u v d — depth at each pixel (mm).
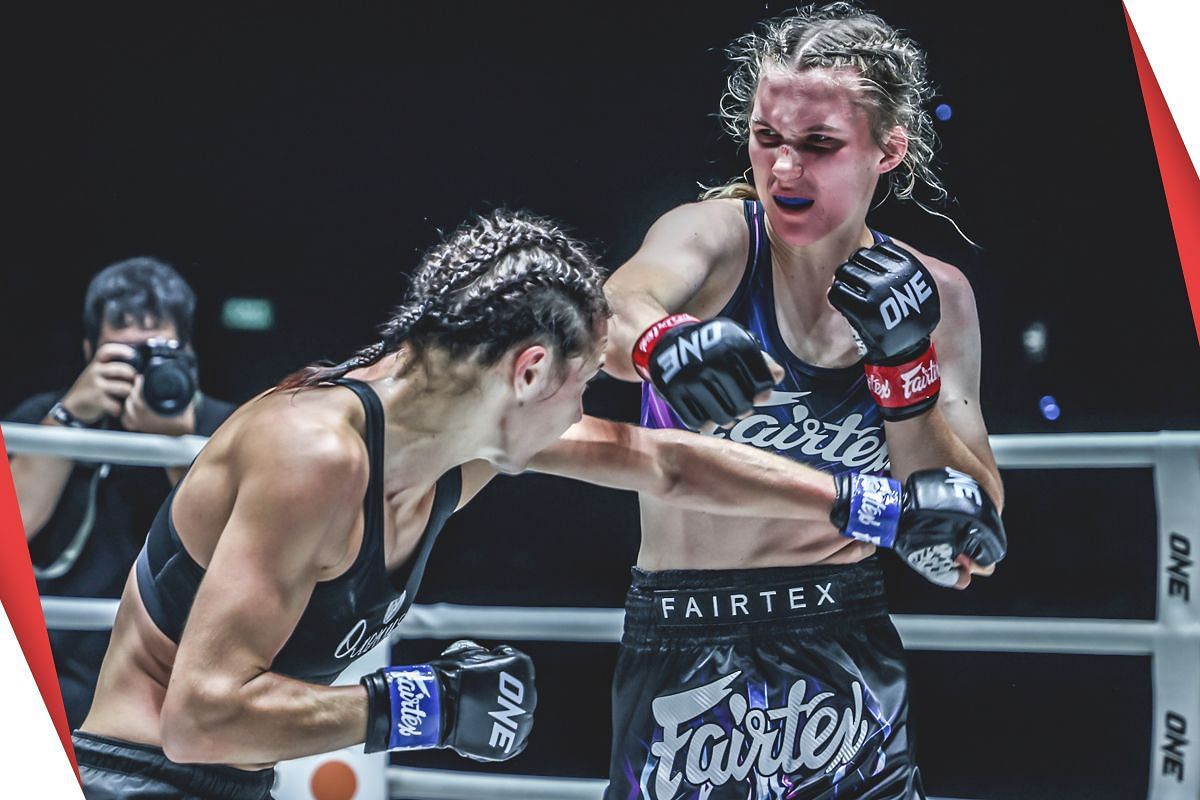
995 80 5516
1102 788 4949
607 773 5273
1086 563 5176
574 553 5570
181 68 5836
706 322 2367
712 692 2855
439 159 5965
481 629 3322
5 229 5746
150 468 3492
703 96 5758
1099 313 5590
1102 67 5410
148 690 2172
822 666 2857
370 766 3279
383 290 6000
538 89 5824
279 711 1925
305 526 1942
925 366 2705
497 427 2109
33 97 5770
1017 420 5637
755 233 2842
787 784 2859
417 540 2213
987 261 5652
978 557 2578
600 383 5449
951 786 5090
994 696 5031
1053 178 5543
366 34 5863
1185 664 3135
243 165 5910
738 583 2857
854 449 2900
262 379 5980
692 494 2529
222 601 1921
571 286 2076
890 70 2809
